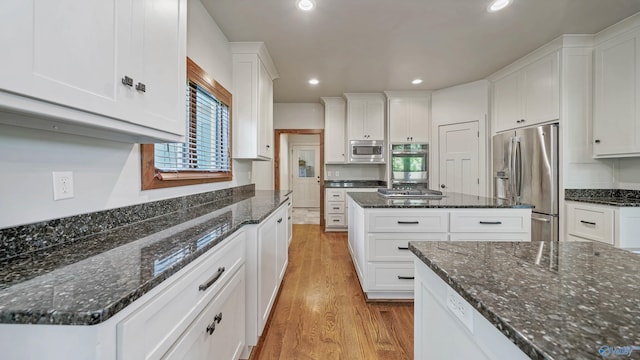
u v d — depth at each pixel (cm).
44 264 78
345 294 241
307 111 534
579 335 44
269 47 288
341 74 371
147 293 67
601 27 252
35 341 55
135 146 138
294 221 608
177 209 177
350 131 475
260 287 158
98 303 55
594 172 277
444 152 434
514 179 320
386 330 187
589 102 274
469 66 343
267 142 322
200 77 204
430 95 452
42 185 93
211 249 105
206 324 100
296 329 188
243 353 154
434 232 218
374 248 221
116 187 126
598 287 64
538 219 293
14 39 59
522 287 64
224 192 256
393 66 342
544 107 296
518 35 266
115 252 89
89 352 54
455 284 67
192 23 197
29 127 87
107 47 83
